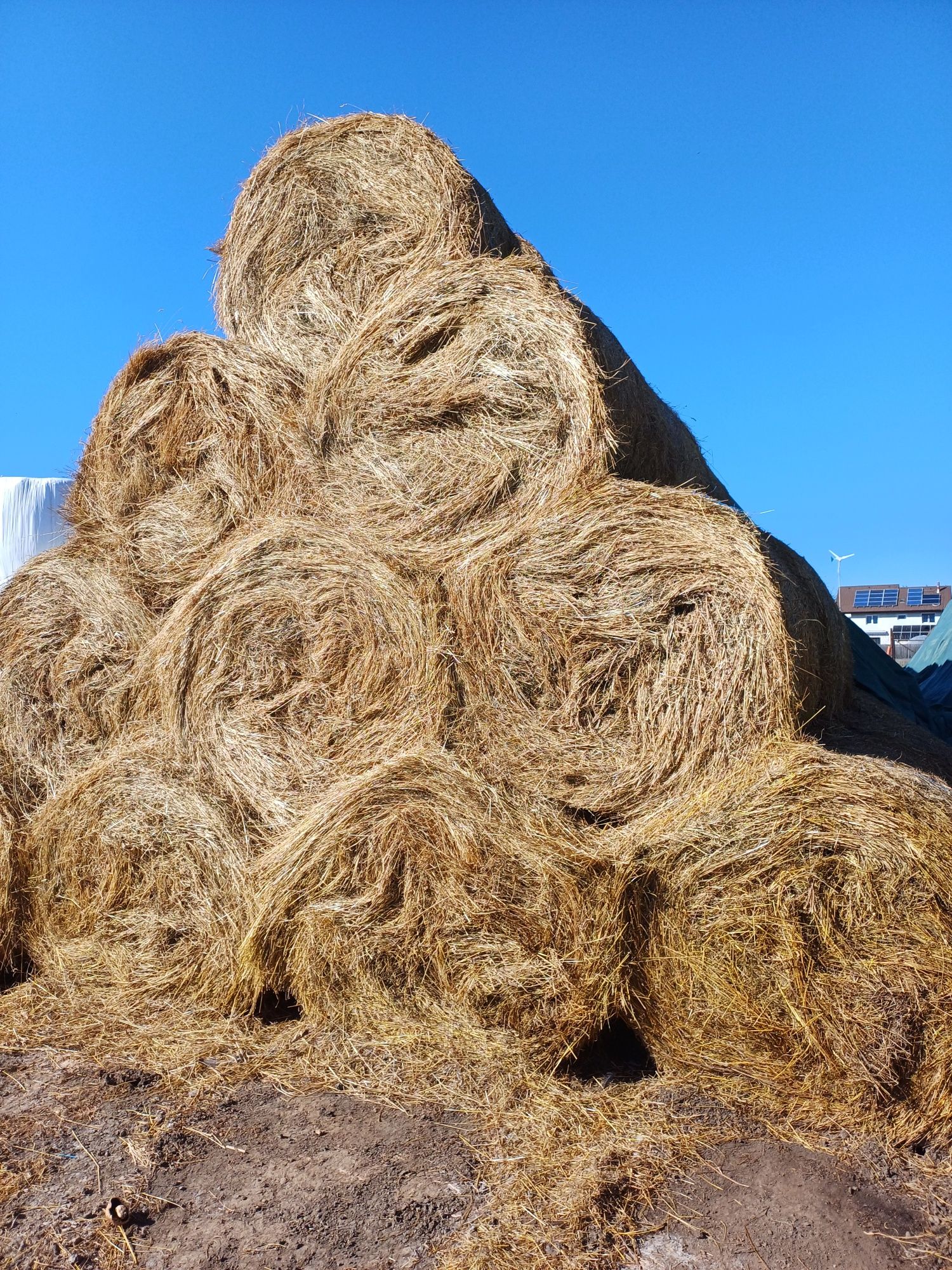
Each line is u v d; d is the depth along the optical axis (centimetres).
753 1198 262
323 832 352
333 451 411
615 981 320
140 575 441
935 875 300
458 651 368
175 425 448
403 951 344
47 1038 352
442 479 389
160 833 386
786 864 311
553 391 381
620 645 352
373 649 376
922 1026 296
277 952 357
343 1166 274
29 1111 303
